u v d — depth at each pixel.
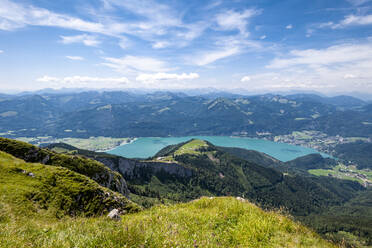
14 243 5.00
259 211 9.62
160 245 5.57
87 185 25.47
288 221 8.66
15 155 50.12
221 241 7.02
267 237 7.50
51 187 23.00
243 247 6.89
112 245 5.23
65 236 5.50
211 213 9.16
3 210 13.94
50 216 18.27
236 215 9.18
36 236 5.66
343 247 6.65
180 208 10.11
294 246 6.87
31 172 24.95
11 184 20.67
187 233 6.98
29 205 17.94
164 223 7.41
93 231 5.98
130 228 6.15
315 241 7.22
